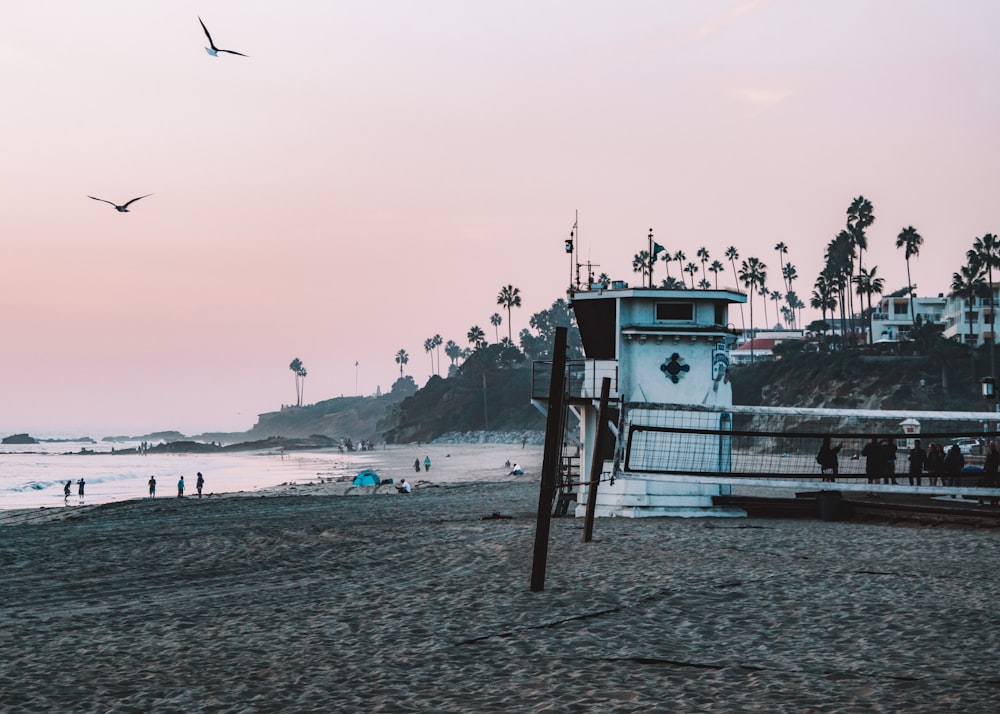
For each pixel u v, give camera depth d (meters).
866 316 162.12
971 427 80.19
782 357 154.25
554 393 15.07
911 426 29.47
